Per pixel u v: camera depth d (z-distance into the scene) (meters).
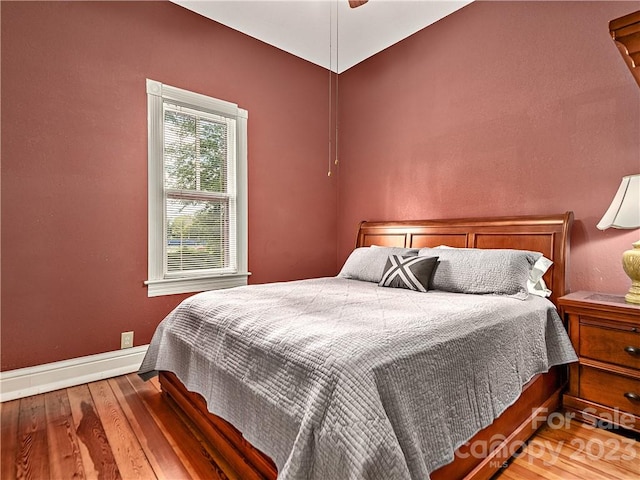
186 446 1.76
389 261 2.69
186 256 3.06
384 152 3.71
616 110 2.26
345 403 1.07
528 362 1.84
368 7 3.02
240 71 3.36
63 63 2.44
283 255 3.72
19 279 2.30
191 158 3.08
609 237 2.30
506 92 2.78
